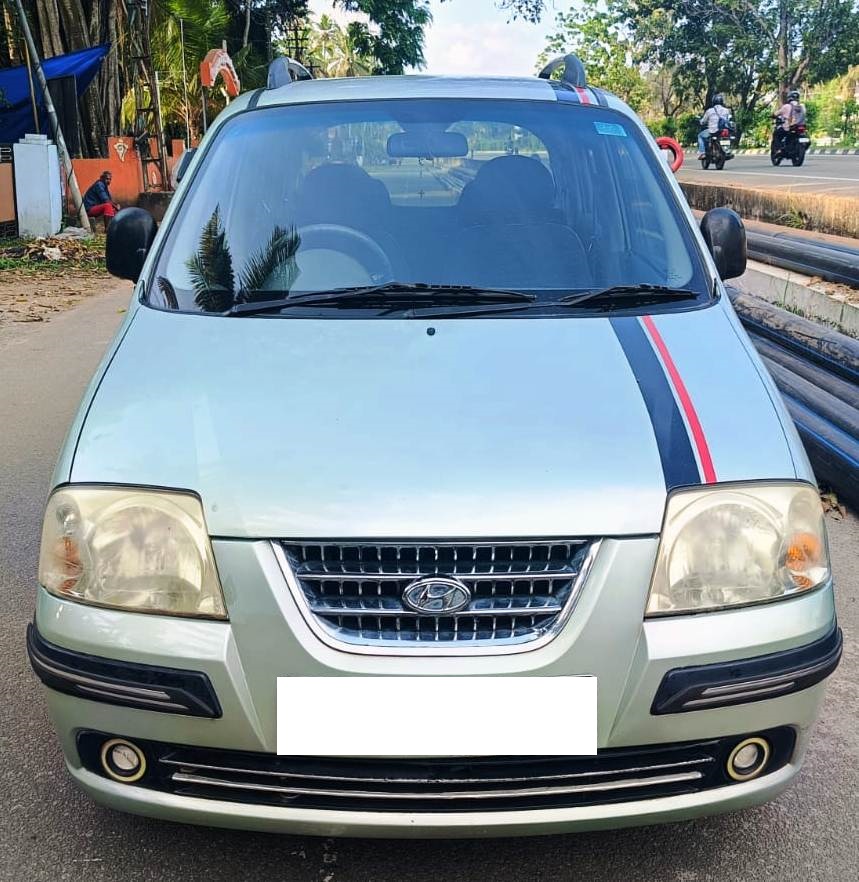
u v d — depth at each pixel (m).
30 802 2.51
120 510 2.02
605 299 2.68
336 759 1.95
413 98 3.30
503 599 1.93
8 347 7.91
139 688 1.96
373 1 34.78
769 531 2.02
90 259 13.53
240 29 29.47
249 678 1.92
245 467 2.02
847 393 4.67
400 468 1.99
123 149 18.22
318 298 2.68
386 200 3.04
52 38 18.78
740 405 2.22
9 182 14.84
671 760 2.02
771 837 2.39
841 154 34.19
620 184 3.09
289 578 1.92
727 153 22.56
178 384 2.29
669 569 1.96
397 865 2.29
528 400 2.18
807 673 2.01
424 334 2.46
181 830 2.40
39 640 2.06
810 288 6.32
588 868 2.29
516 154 3.16
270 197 3.04
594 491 1.96
